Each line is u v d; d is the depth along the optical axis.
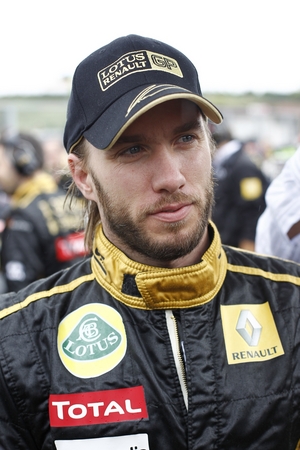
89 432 0.96
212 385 0.97
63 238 2.25
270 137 10.66
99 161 1.00
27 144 2.42
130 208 0.97
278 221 1.49
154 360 1.00
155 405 0.97
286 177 1.50
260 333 1.04
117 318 1.05
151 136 0.95
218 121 1.02
